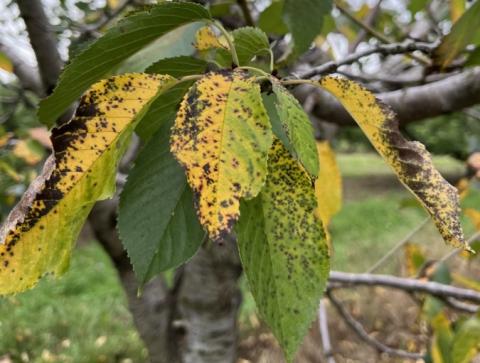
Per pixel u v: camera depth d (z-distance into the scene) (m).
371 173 7.12
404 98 0.74
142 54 0.36
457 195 0.28
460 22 0.46
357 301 2.53
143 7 0.31
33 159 1.17
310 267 0.27
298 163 0.28
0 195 1.36
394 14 1.18
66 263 0.27
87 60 0.29
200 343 1.12
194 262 1.08
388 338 2.21
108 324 2.67
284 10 0.55
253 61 0.37
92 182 0.26
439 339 0.87
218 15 0.70
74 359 2.29
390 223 4.22
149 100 0.26
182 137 0.24
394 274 1.83
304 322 0.27
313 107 0.83
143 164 0.30
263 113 0.24
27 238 0.25
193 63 0.31
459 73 0.70
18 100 1.18
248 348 2.34
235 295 1.17
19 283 0.26
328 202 0.60
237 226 0.28
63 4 0.98
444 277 0.97
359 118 0.30
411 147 0.29
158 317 1.14
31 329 2.60
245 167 0.24
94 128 0.26
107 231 0.96
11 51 0.82
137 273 0.29
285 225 0.28
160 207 0.30
